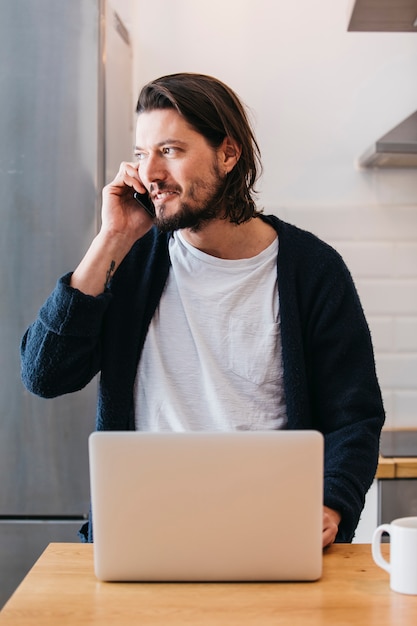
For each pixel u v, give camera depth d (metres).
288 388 1.68
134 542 1.27
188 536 1.27
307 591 1.25
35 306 2.61
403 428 3.01
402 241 3.02
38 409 2.61
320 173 3.02
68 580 1.29
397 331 3.03
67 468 2.62
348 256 3.02
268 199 3.02
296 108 3.01
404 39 3.00
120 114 2.86
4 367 2.62
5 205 2.61
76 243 2.60
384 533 2.44
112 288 1.75
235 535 1.27
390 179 3.02
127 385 1.71
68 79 2.59
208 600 1.21
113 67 2.75
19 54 2.60
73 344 1.66
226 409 1.69
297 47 3.00
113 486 1.26
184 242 1.75
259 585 1.27
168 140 1.59
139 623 1.13
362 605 1.19
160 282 1.74
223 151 1.66
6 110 2.60
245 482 1.26
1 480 2.62
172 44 2.99
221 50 2.99
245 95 3.00
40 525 2.62
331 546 1.47
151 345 1.72
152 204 1.71
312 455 1.26
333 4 2.99
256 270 1.73
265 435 1.26
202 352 1.70
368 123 3.01
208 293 1.72
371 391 1.71
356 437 1.63
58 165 2.60
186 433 1.26
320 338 1.72
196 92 1.61
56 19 2.59
